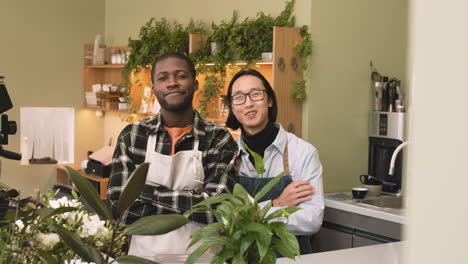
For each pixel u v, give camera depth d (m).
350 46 3.96
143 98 5.26
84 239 1.24
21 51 5.91
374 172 4.02
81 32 6.24
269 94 2.59
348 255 2.15
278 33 3.69
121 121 6.03
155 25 5.47
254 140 2.56
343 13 3.92
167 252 2.22
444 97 0.31
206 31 4.80
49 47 6.06
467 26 0.30
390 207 3.72
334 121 3.93
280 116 3.74
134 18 5.87
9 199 1.18
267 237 1.21
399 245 2.37
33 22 5.96
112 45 6.29
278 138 2.55
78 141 6.28
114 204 2.28
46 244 1.16
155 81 2.38
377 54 4.09
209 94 4.23
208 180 2.35
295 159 2.56
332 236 3.55
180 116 2.39
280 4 4.00
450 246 0.31
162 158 2.34
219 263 1.23
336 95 3.93
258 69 4.19
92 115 6.35
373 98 4.08
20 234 1.15
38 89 6.02
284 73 3.73
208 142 2.40
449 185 0.31
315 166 2.54
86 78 6.26
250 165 2.56
